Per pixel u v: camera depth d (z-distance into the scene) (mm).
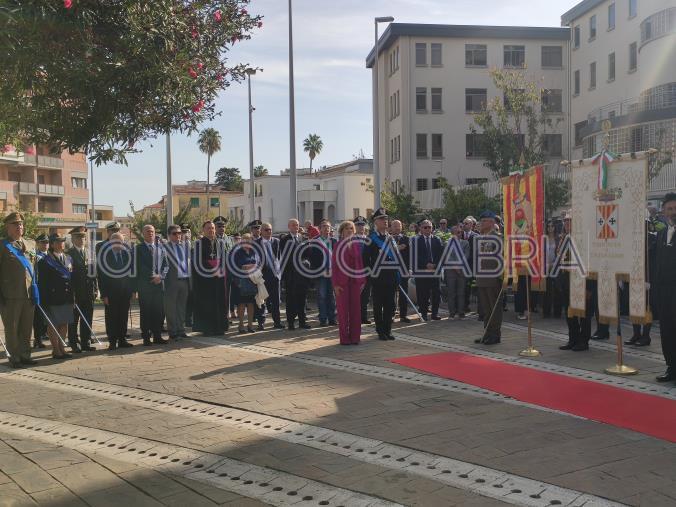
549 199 23141
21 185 49688
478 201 22203
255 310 11695
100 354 9172
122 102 4551
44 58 4031
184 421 5719
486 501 3887
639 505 3801
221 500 3996
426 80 38719
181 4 5027
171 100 4707
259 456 4762
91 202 57500
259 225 11680
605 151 7539
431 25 38219
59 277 8969
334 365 7965
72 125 4613
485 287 9547
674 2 28781
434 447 4867
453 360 8109
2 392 7004
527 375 7230
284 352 8922
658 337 9734
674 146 24516
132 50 4336
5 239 8477
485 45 38969
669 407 5859
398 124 39625
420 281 12039
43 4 3943
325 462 4605
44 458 4812
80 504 3965
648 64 27641
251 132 30953
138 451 4953
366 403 6164
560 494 3961
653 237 8898
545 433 5160
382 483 4199
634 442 4922
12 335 8359
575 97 38094
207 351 9141
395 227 12227
